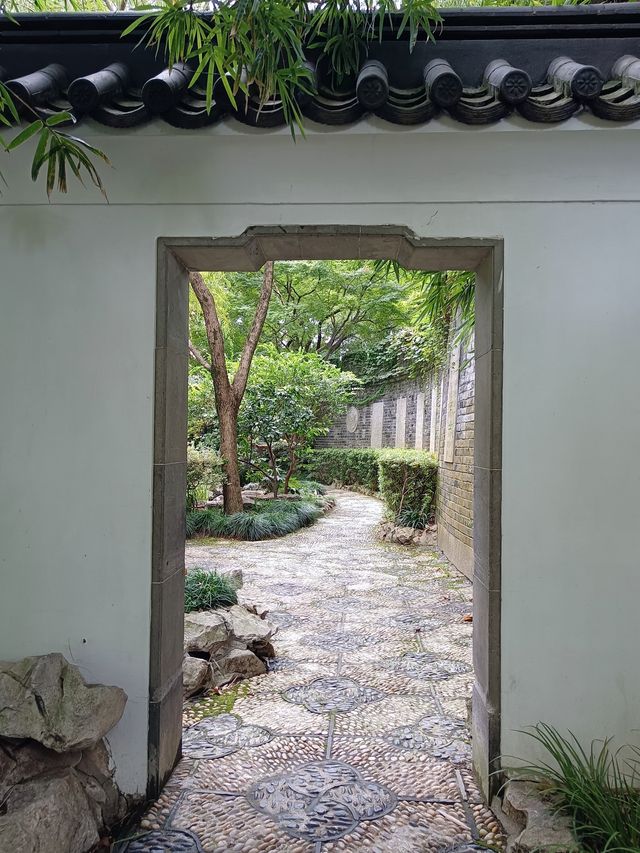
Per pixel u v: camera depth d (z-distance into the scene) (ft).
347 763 7.32
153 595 6.46
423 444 30.04
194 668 9.26
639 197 6.24
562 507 6.29
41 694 5.69
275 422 29.50
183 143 6.27
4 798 5.25
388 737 7.98
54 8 11.05
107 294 6.51
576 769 5.92
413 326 28.66
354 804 6.46
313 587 16.33
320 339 45.42
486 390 6.57
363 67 5.98
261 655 10.78
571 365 6.30
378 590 15.98
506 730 6.27
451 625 12.96
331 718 8.54
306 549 22.24
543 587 6.27
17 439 6.56
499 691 6.28
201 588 11.77
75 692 5.84
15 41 6.45
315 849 5.74
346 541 24.02
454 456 18.98
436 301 12.13
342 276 38.42
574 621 6.26
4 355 6.57
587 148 6.14
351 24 5.93
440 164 6.27
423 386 30.60
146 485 6.47
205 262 6.98
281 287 40.47
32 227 6.55
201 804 6.44
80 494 6.52
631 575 6.25
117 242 6.50
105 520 6.50
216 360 26.05
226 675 9.82
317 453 49.78
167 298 6.51
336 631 12.53
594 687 6.24
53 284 6.54
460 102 5.73
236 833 5.97
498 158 6.22
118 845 5.79
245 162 6.34
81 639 6.50
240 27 4.70
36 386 6.55
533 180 6.28
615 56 6.29
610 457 6.29
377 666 10.57
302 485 38.40
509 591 6.28
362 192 6.35
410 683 9.82
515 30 6.22
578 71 5.54
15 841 4.85
